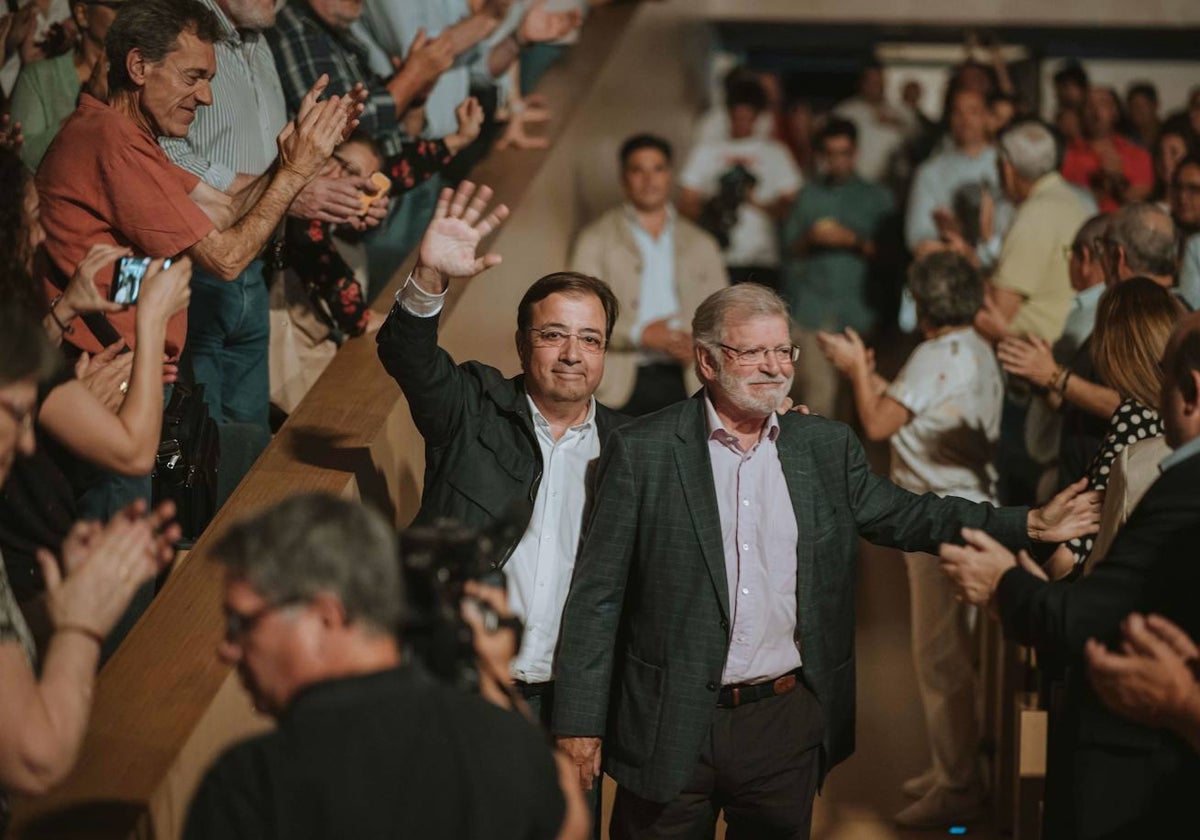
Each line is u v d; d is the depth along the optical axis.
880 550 6.93
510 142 6.61
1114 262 4.84
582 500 3.52
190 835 2.05
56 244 3.57
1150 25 10.88
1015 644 4.63
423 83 5.21
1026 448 5.91
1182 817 2.80
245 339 4.42
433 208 5.55
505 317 5.70
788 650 3.43
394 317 3.35
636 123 8.79
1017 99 8.35
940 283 4.90
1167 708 2.56
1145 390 3.72
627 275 6.97
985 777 5.04
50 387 2.79
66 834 2.56
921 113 10.32
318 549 2.08
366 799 2.03
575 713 3.37
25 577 2.97
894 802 5.02
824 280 8.50
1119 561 2.77
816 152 8.93
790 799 3.46
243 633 2.11
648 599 3.41
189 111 3.63
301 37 4.83
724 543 3.40
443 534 2.37
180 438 3.65
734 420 3.44
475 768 2.08
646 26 8.95
